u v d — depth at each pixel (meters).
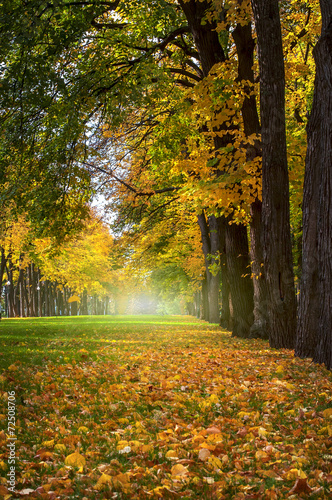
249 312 15.66
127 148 18.53
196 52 15.35
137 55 14.16
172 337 16.41
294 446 3.74
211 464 3.37
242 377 6.86
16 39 9.83
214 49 12.80
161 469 3.23
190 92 11.67
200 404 5.17
